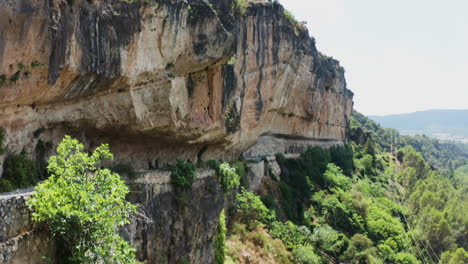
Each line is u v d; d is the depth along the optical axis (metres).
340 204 51.59
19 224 10.88
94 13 15.05
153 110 20.78
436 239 57.53
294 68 46.81
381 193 76.44
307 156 60.84
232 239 30.06
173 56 20.50
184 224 21.55
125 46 16.78
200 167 28.72
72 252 11.52
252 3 34.94
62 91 15.36
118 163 21.69
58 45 13.42
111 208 12.60
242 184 37.44
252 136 39.09
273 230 35.12
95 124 18.39
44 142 16.73
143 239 18.16
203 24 21.56
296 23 48.25
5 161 14.30
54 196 11.07
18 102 14.05
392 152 135.50
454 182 112.50
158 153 25.14
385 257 46.84
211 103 26.14
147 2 17.39
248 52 33.22
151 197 19.70
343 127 91.88
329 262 40.78
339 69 78.25
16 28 11.80
